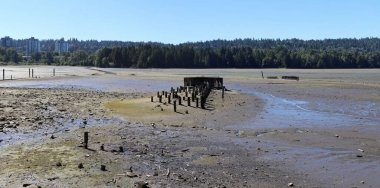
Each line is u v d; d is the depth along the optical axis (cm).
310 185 1902
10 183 1788
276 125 3734
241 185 1869
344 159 2409
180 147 2678
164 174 2003
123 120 3859
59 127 3312
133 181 1855
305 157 2456
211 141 2909
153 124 3634
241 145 2788
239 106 5153
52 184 1786
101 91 7562
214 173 2062
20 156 2258
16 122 3375
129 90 8012
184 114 4278
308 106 5388
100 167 2075
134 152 2469
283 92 7700
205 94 5859
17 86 8512
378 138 3097
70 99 5662
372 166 2250
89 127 3366
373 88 8488
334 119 4156
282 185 1891
